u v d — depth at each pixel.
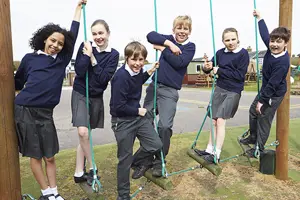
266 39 3.28
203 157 3.12
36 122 2.36
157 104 2.84
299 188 3.77
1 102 2.22
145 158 2.79
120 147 2.54
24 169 4.27
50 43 2.35
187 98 15.27
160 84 2.82
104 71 2.68
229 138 6.16
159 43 2.62
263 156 4.17
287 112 3.91
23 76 2.47
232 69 3.17
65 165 4.44
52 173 2.60
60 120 8.45
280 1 3.62
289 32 3.10
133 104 2.55
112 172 4.21
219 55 3.35
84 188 2.74
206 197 3.52
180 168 4.39
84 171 2.92
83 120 2.70
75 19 2.55
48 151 2.46
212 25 3.02
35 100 2.32
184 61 2.71
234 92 3.19
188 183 3.88
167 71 2.78
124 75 2.39
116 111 2.46
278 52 3.15
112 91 2.45
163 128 2.69
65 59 2.47
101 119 2.92
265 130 3.53
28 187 3.68
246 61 3.19
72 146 5.59
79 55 2.65
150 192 3.63
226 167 4.44
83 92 2.72
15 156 2.34
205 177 4.07
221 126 3.21
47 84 2.35
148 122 2.62
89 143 2.79
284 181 3.98
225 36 3.17
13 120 2.31
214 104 3.28
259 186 3.82
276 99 3.38
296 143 5.77
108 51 2.71
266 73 3.34
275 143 4.01
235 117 9.25
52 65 2.39
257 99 3.68
